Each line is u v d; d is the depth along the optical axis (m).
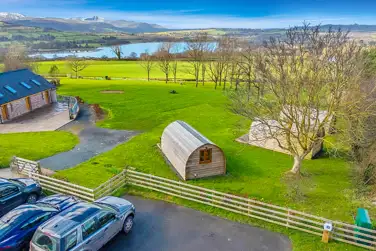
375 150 23.02
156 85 78.81
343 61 21.25
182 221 18.67
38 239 13.40
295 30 25.92
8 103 42.88
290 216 17.66
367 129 24.12
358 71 22.25
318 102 22.52
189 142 25.48
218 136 36.94
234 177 25.20
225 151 31.59
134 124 41.62
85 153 30.66
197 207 20.20
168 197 21.39
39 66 115.25
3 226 15.02
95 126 40.38
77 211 15.09
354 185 23.67
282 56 22.77
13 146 32.16
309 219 18.62
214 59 91.00
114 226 16.03
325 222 17.34
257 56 29.92
